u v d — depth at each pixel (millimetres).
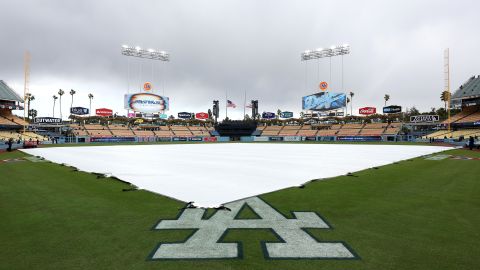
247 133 101125
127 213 7000
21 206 7629
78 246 4949
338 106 81062
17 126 70500
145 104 89875
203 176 12961
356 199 8344
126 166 17141
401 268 4094
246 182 11344
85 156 25344
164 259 4461
